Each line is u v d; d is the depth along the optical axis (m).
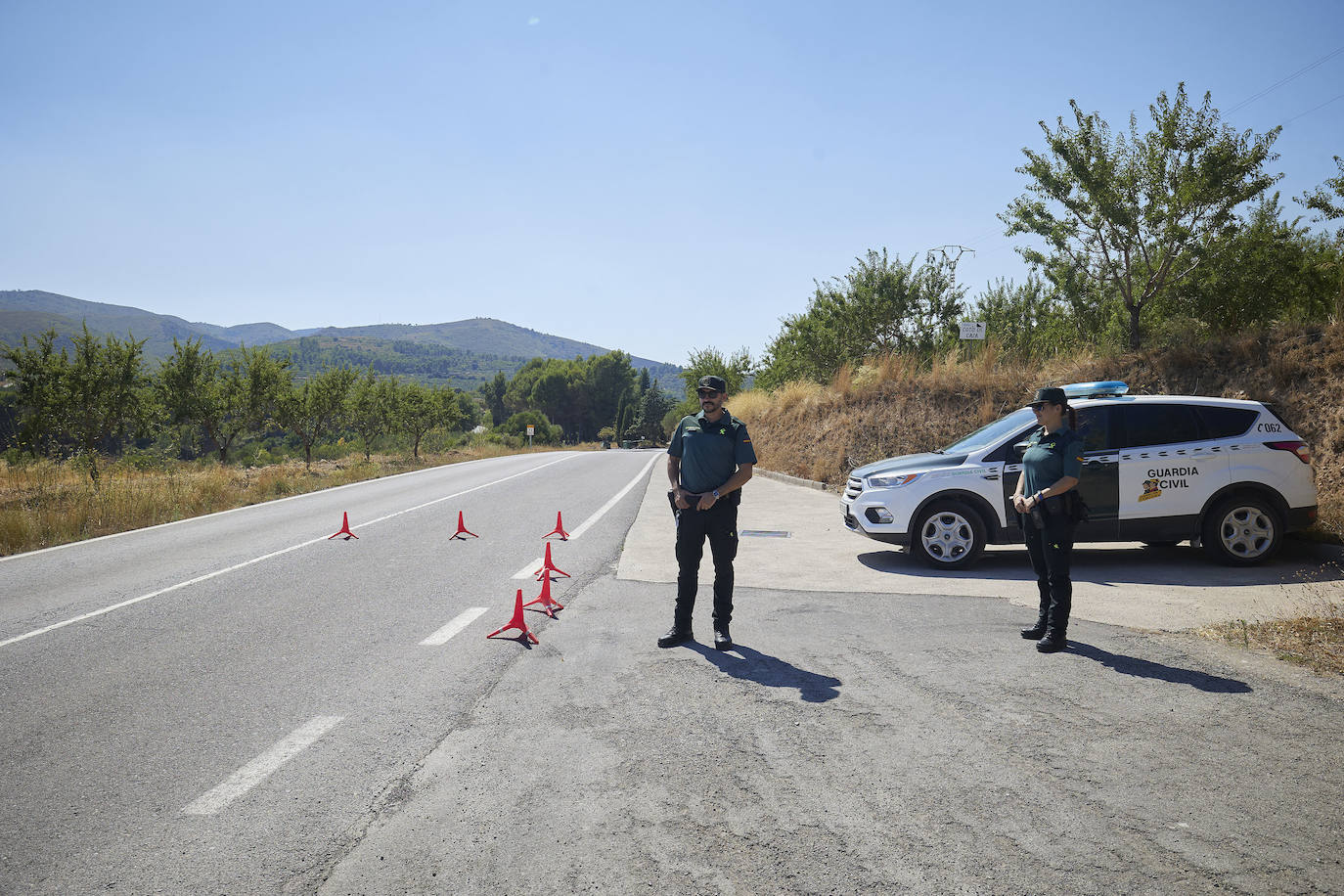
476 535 11.45
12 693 5.00
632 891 2.76
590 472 25.02
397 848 3.08
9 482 19.66
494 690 4.89
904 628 6.15
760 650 5.63
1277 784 3.50
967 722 4.24
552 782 3.63
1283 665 5.05
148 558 10.27
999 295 23.52
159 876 2.90
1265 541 8.09
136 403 21.14
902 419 17.59
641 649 5.74
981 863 2.91
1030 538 5.78
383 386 35.03
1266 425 8.27
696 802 3.41
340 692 4.91
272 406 28.16
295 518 14.14
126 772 3.81
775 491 16.92
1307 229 15.20
